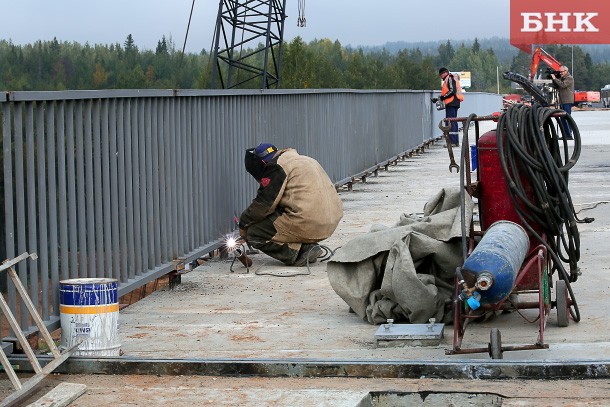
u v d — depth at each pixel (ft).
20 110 20.53
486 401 17.40
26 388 17.53
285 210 31.22
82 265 23.61
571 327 22.67
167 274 29.50
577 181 55.16
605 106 363.35
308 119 47.60
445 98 94.94
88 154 23.95
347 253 24.14
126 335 23.08
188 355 21.11
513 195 21.99
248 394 17.87
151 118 28.04
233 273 31.22
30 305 19.08
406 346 21.47
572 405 16.70
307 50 198.90
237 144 36.11
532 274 22.04
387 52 540.52
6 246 20.06
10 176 20.06
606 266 29.89
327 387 18.21
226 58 135.33
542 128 21.79
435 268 23.82
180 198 30.19
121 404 17.47
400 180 62.18
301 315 25.04
